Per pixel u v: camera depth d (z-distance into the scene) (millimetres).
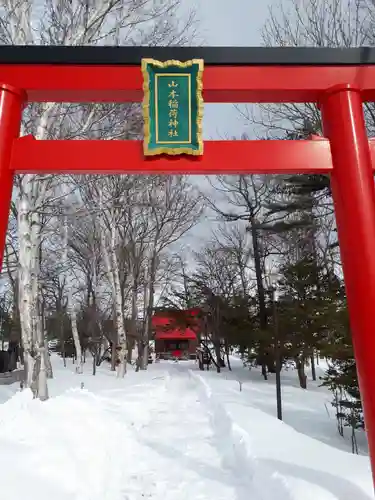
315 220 19234
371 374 3660
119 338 18531
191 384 18344
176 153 4188
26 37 9523
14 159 4121
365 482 4250
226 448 6988
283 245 27203
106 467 5453
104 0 9992
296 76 4367
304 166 4223
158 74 4262
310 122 12188
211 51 4340
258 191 23656
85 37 9984
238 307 24109
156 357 43375
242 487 5211
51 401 7680
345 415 9844
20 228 9000
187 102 4266
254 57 4336
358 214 3967
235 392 13484
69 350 34781
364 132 4207
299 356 17703
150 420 9812
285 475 4562
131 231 23859
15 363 21844
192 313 28641
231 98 4547
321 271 18297
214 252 30438
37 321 8953
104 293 30578
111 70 4355
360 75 4371
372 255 3869
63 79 4312
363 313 3770
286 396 14383
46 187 9734
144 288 26609
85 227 22109
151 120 4219
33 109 9852
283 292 19172
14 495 3648
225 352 28359
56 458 4746
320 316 14984
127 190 15438
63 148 4180
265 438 6414
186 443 7566
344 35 11008
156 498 4969
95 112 11078
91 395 9867
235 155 4246
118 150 4227
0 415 6059
